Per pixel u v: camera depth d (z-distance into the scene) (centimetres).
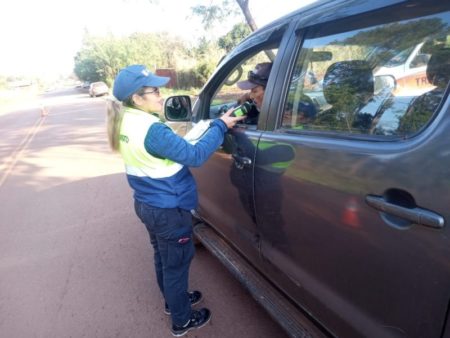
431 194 104
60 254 367
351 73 153
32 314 277
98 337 246
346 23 151
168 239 206
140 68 188
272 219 185
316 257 157
